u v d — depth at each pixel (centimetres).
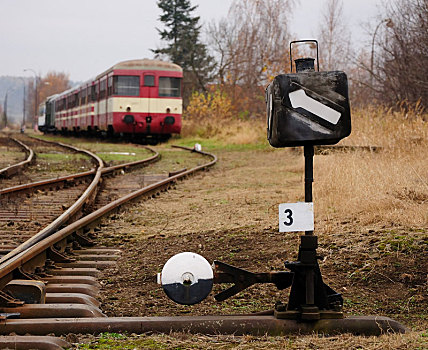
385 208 793
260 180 1476
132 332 411
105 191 1335
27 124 15900
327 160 1295
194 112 4100
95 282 575
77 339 392
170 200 1191
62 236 680
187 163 2184
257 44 4134
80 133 4697
